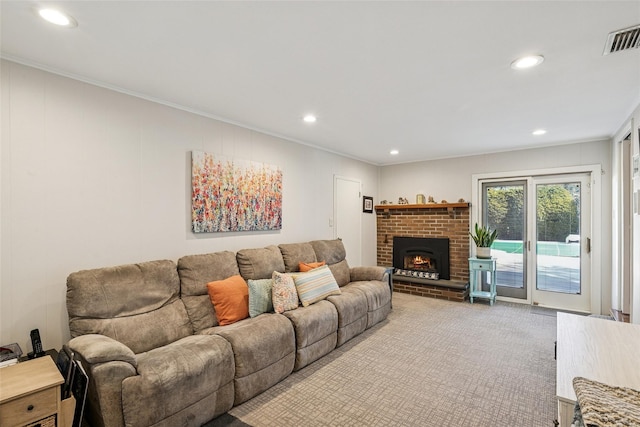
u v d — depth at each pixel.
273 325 2.50
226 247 3.33
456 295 4.84
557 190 4.52
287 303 2.87
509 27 1.71
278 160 3.98
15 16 1.61
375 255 6.08
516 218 4.85
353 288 3.70
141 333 2.22
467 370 2.67
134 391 1.68
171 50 1.97
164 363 1.84
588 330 1.86
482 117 3.28
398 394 2.32
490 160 5.00
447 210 5.34
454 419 2.03
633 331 1.84
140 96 2.65
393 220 5.92
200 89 2.57
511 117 3.28
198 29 1.74
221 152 3.30
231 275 2.97
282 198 4.02
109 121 2.47
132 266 2.40
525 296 4.75
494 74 2.29
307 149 4.45
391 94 2.67
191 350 2.00
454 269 5.28
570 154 4.36
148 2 1.50
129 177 2.58
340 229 5.11
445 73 2.28
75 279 2.09
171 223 2.86
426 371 2.66
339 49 1.95
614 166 3.88
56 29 1.73
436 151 4.97
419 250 5.60
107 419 1.63
